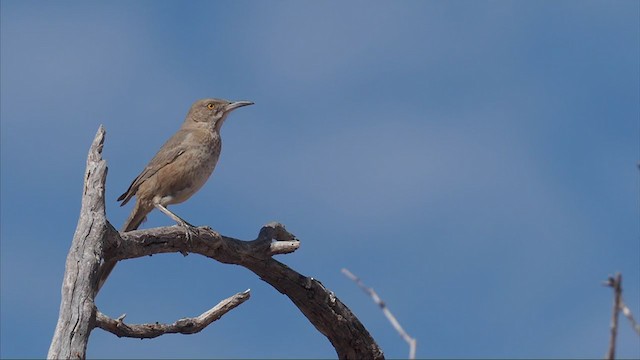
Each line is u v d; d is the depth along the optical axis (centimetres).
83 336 988
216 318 1188
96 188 1091
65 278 1021
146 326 1107
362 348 1355
